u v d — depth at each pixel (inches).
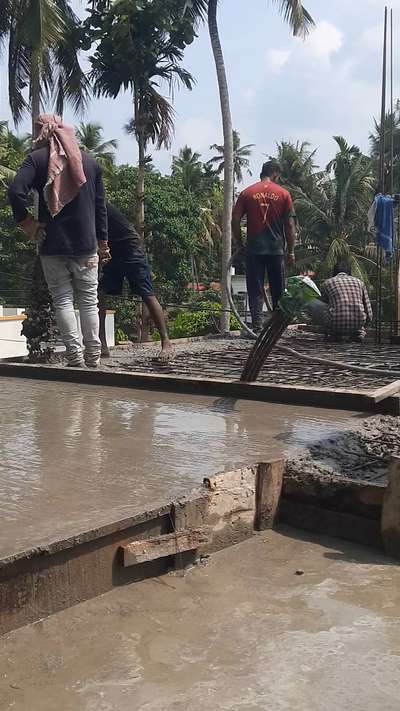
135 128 656.4
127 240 238.8
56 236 205.8
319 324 332.2
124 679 67.1
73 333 216.5
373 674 68.1
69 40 637.9
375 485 102.6
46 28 616.1
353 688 65.8
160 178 1043.3
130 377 198.4
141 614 79.7
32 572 76.1
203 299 1091.9
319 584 88.6
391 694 64.9
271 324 168.7
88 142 1234.0
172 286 986.1
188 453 121.8
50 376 215.3
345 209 1149.1
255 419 153.0
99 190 214.5
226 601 83.4
